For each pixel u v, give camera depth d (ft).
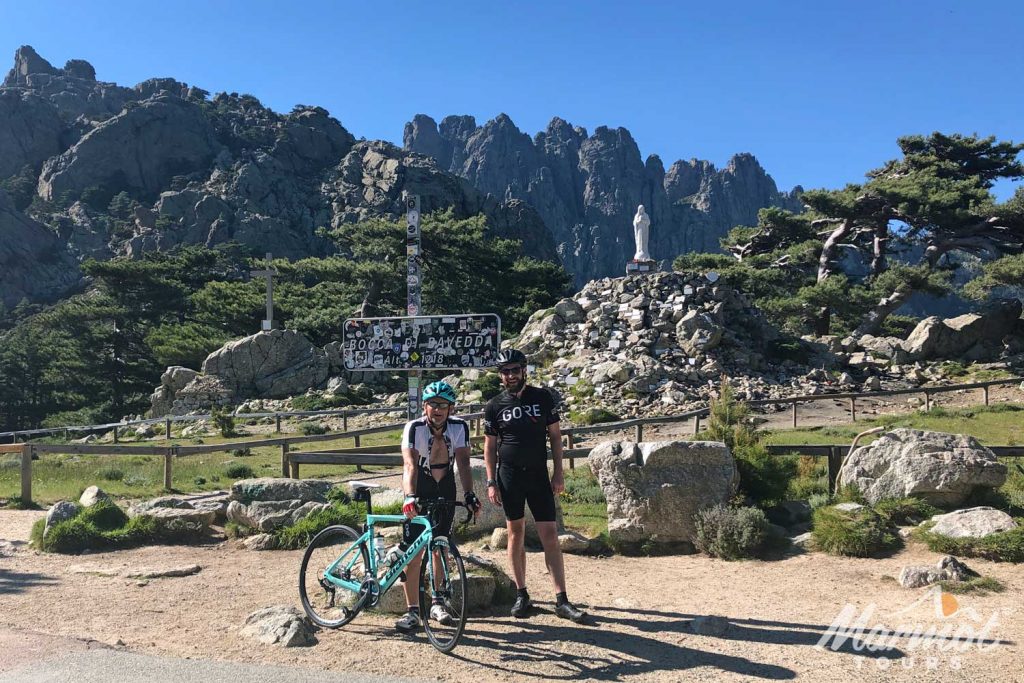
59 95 590.14
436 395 19.10
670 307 112.68
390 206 458.50
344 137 570.05
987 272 134.10
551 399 20.77
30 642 18.28
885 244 177.17
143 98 632.79
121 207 465.06
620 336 109.09
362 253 184.96
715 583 24.57
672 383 96.94
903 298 146.82
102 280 203.72
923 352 127.24
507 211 506.89
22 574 25.96
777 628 19.70
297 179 501.97
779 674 16.38
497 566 22.48
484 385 104.32
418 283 34.40
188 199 449.89
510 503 20.35
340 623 19.60
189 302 208.54
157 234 424.87
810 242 181.88
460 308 181.27
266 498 33.42
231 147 523.29
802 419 84.23
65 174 483.92
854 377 114.52
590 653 17.70
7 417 212.84
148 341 180.04
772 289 168.25
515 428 20.35
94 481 52.26
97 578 25.49
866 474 32.19
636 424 63.72
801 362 115.44
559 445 20.76
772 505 31.63
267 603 22.17
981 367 117.91
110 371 196.65
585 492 41.50
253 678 15.87
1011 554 25.20
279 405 122.72
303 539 29.99
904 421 75.36
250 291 192.65
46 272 413.18
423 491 19.24
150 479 54.19
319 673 16.24
